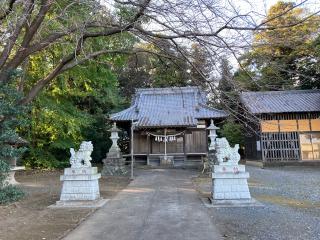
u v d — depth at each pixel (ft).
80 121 68.49
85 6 23.40
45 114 62.90
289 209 27.68
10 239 19.57
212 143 59.36
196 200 31.96
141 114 78.64
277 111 73.87
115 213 26.73
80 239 19.63
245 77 17.98
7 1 21.74
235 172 29.89
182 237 19.66
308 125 75.97
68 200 30.55
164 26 18.88
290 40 16.06
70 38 26.27
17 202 31.17
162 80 28.17
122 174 58.34
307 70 21.21
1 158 31.37
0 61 25.44
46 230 21.58
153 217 24.98
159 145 78.89
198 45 18.72
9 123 30.27
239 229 21.29
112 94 79.10
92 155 88.28
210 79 18.45
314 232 20.39
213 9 16.57
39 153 70.28
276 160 75.51
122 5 22.16
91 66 51.70
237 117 18.37
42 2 23.91
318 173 59.16
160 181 47.98
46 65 52.65
